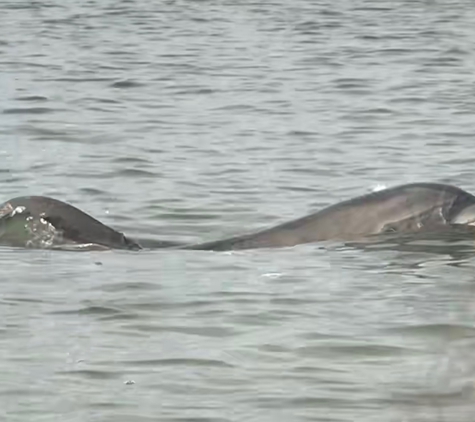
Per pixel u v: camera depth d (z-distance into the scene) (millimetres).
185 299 41281
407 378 34031
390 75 89812
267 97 82375
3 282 43094
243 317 39594
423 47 101500
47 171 61969
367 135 70312
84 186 58719
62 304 40906
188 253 46750
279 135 70500
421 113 76375
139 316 39781
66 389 34156
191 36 108000
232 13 120812
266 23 114562
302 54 98812
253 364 35750
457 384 30109
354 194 57281
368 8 123312
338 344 37031
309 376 34719
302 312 39906
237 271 44250
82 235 47281
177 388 34125
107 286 42656
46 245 47000
